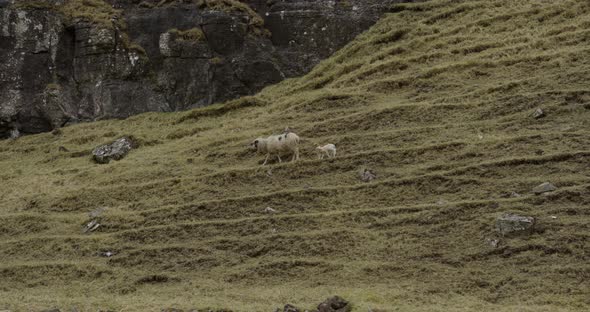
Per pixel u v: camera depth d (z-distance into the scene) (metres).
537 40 28.05
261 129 27.33
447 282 14.15
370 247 16.38
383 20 35.41
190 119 32.09
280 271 15.90
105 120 33.88
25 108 34.66
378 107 26.00
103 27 35.62
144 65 35.56
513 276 13.90
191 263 17.25
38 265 18.33
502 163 18.97
